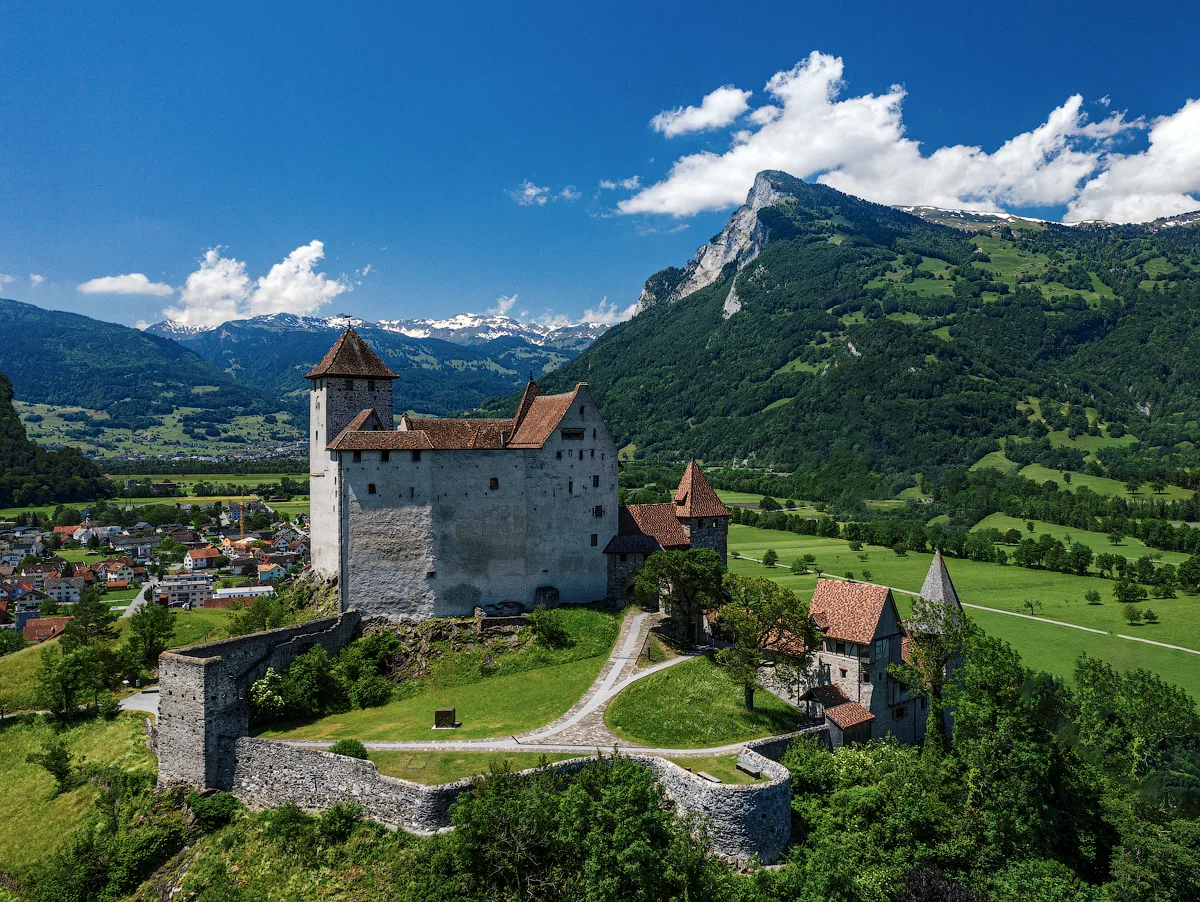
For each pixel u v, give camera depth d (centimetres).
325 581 9700
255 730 7175
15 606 19638
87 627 10950
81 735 8225
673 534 10650
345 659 8362
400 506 9088
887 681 8475
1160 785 7850
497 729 7044
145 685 9600
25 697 9288
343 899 5347
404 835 5681
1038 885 5875
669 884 5019
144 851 6088
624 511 10656
